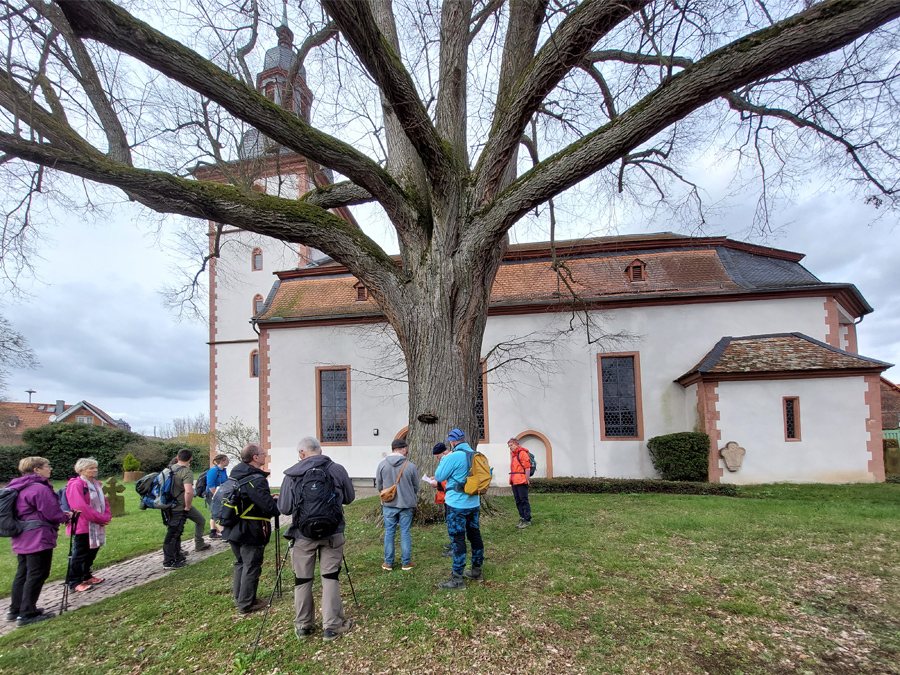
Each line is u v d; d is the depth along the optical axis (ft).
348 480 14.88
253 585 16.62
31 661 14.19
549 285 55.31
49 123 22.34
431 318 28.32
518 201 25.86
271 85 58.70
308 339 59.47
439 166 26.00
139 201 26.61
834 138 26.58
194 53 20.21
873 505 31.42
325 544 14.20
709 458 43.47
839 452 41.60
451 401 27.96
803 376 42.63
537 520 27.81
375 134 34.37
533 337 53.78
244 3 29.37
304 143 23.48
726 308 50.65
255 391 79.82
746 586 16.34
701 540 22.41
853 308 54.85
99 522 22.65
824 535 22.84
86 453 87.86
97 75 25.03
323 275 64.80
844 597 15.30
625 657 12.04
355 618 14.98
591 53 32.24
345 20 18.33
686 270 53.83
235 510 16.31
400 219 29.09
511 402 53.26
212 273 82.23
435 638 13.46
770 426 42.83
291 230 26.14
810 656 11.86
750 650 12.19
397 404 56.59
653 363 51.29
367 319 58.08
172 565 24.80
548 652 12.45
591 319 52.60
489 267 31.24
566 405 52.39
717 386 43.96
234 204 24.63
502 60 29.58
